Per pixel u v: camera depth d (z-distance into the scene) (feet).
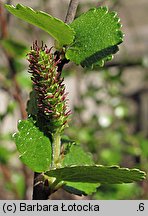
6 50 0.68
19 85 0.71
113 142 0.82
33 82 0.27
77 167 0.26
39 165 0.27
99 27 0.29
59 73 0.28
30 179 0.74
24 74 0.70
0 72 0.73
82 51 0.29
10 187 0.73
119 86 0.99
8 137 0.74
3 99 0.94
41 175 0.28
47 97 0.27
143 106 1.19
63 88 0.27
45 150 0.28
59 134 0.28
